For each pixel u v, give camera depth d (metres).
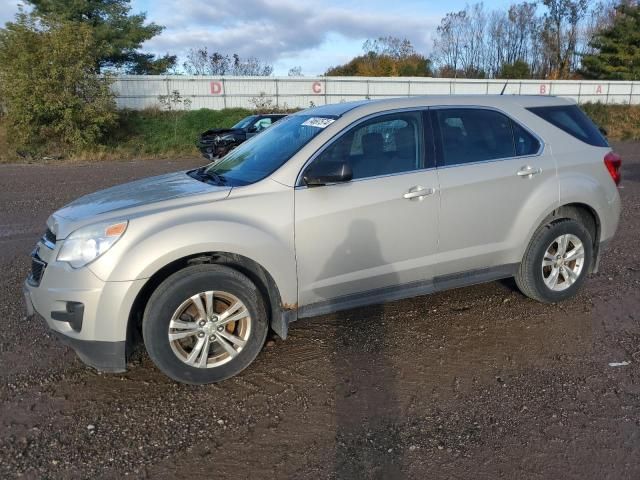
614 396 3.32
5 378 3.57
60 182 13.48
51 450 2.84
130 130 26.02
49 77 21.12
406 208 3.94
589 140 4.85
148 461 2.76
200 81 30.36
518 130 4.52
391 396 3.36
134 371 3.70
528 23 57.66
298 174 3.69
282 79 31.98
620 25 45.72
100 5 31.48
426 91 35.03
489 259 4.41
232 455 2.81
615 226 4.98
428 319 4.52
